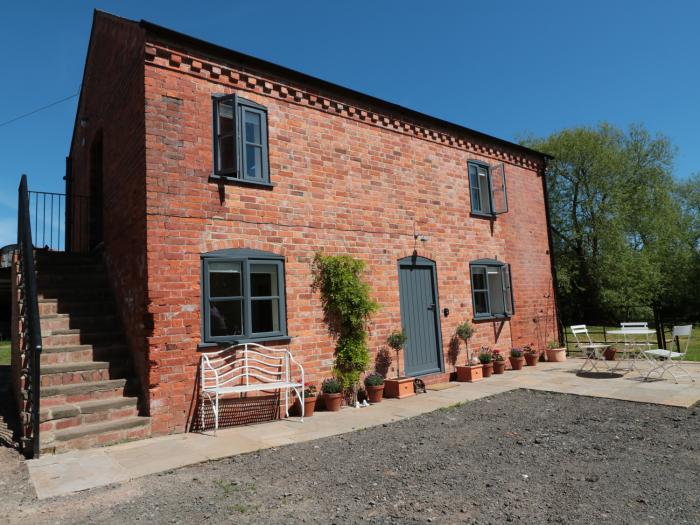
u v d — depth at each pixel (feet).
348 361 27.27
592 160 88.17
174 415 21.16
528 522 11.91
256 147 25.81
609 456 16.72
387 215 31.53
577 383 30.45
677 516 11.87
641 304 82.28
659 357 40.04
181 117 23.11
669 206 91.66
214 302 23.30
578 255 91.50
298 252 26.53
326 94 29.09
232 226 24.11
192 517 12.57
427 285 33.78
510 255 40.78
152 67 22.54
